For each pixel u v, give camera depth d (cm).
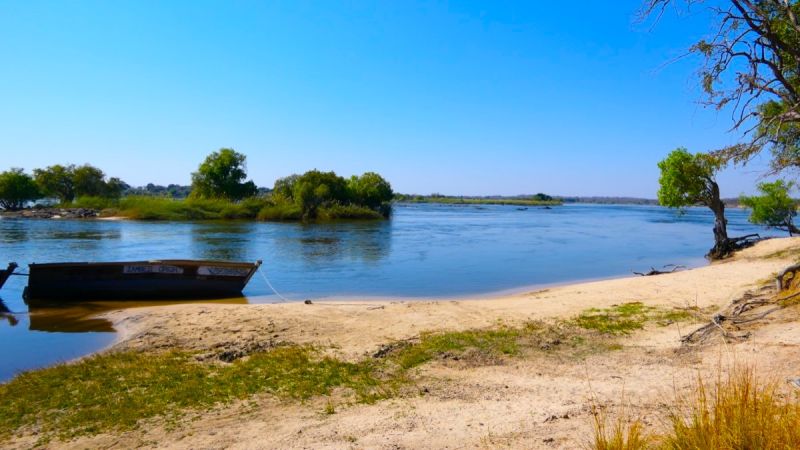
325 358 922
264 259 2742
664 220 7762
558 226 6056
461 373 820
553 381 745
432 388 745
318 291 1884
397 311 1351
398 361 898
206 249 3141
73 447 582
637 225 6353
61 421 661
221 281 1791
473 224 6288
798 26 795
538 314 1281
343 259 2780
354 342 1047
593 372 784
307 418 640
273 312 1355
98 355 976
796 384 578
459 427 562
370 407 672
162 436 602
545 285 2008
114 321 1347
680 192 2520
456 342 1005
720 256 2584
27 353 1078
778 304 1061
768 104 1084
